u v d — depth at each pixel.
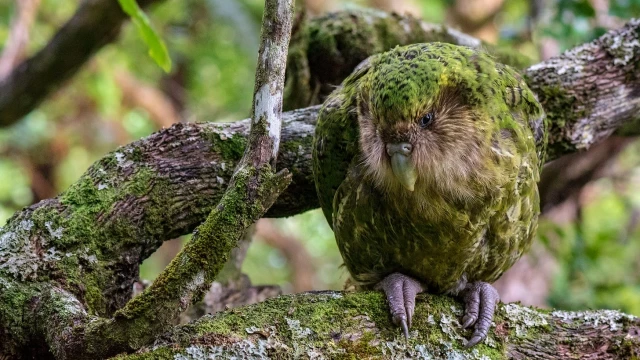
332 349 6.29
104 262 7.45
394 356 6.46
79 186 7.71
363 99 7.14
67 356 5.98
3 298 6.79
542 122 7.57
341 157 7.46
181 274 5.72
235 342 6.06
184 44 20.36
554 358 6.58
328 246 20.67
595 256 13.55
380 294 6.77
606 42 9.20
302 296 6.63
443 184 6.80
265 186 5.87
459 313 6.91
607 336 6.61
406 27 11.22
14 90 12.23
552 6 13.47
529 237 7.63
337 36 10.70
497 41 15.24
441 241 7.10
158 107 21.06
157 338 5.94
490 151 6.82
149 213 7.77
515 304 7.08
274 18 6.06
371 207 7.20
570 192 13.09
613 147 12.57
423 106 6.61
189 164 8.05
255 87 6.09
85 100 20.31
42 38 18.28
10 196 20.33
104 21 11.64
